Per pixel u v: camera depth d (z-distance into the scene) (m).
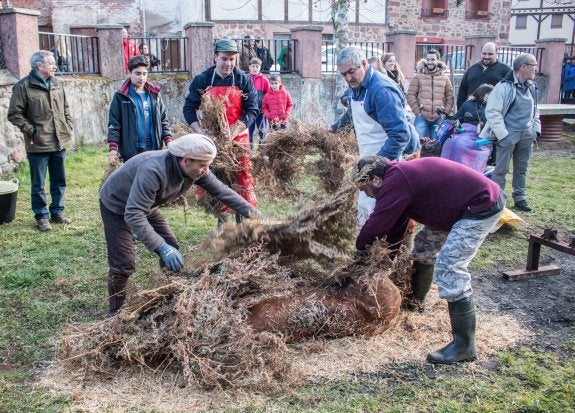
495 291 4.87
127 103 5.72
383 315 3.81
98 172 9.23
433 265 4.18
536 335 4.05
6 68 9.40
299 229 3.89
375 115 4.40
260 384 3.32
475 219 3.47
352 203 3.98
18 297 4.59
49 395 3.26
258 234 3.92
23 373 3.48
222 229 3.94
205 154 3.56
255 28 24.47
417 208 3.55
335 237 4.06
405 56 15.84
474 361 3.67
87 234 6.17
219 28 24.02
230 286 3.65
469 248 3.51
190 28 13.11
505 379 3.45
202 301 3.46
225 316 3.45
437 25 27.78
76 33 14.82
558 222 6.84
